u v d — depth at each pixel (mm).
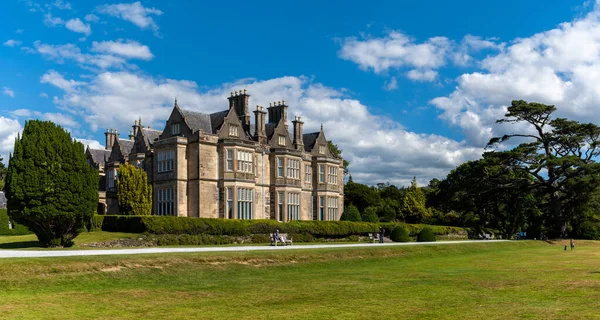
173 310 20594
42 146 41000
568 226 83938
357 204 100188
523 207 89312
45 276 25734
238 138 63031
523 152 78688
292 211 66938
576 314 19141
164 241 49062
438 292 25156
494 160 79625
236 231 54719
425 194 109562
